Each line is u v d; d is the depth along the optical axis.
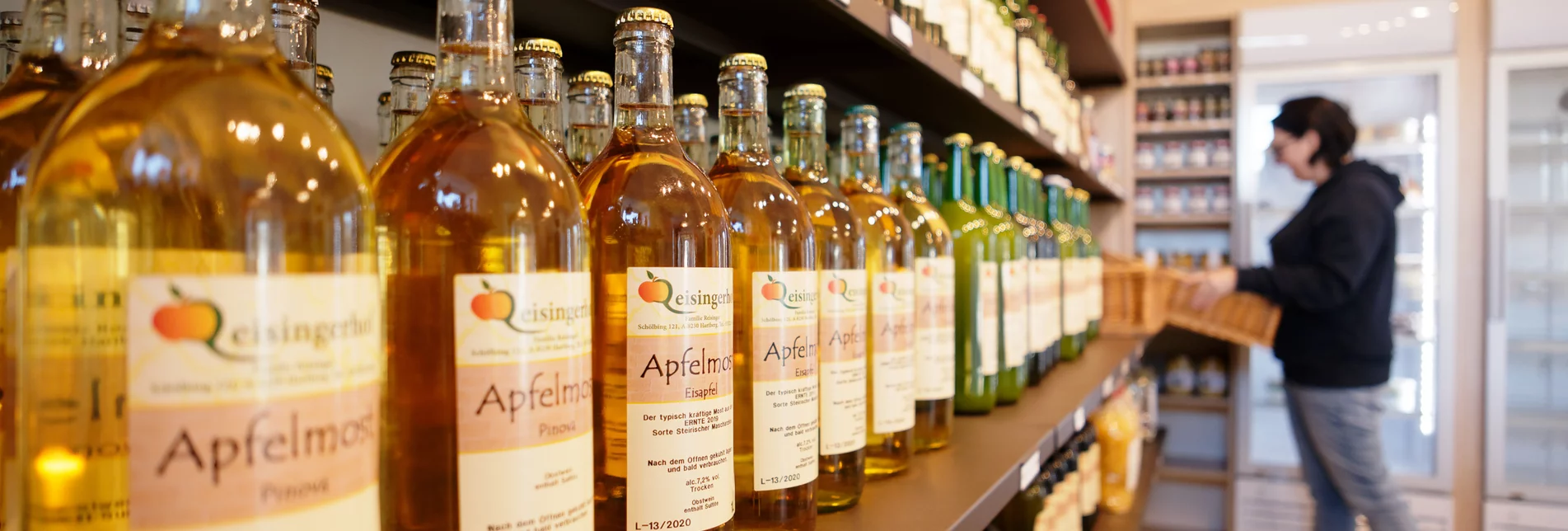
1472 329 3.64
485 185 0.45
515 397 0.44
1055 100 2.16
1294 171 2.83
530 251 0.45
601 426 0.58
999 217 1.46
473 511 0.43
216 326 0.33
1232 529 4.00
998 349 1.44
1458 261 3.65
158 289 0.32
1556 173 3.74
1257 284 2.56
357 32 0.91
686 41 1.09
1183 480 4.11
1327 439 2.70
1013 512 1.45
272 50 0.38
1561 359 3.81
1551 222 3.77
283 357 0.34
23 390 0.37
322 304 0.36
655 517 0.57
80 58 0.45
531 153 0.47
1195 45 4.25
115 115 0.36
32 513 0.37
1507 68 3.52
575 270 0.48
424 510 0.44
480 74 0.47
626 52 0.60
